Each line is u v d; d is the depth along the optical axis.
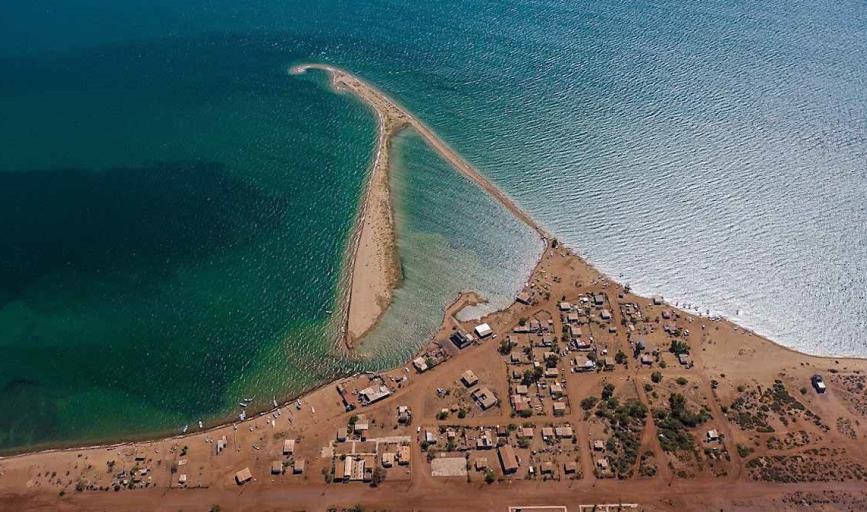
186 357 155.62
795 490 123.25
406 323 159.25
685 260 171.12
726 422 134.50
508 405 139.25
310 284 170.62
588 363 146.00
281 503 125.19
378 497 125.44
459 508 123.44
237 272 174.50
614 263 171.38
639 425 134.38
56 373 154.12
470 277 169.88
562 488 125.50
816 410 136.62
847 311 157.50
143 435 140.62
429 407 139.50
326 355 153.38
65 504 126.75
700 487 124.50
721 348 149.75
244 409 143.75
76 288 172.88
